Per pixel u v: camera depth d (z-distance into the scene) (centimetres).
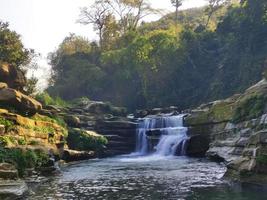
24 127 2620
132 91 6856
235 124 3059
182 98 6241
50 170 2323
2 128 2281
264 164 1750
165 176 2180
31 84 4319
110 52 7056
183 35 6806
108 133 4369
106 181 2017
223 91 5594
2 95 2778
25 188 1611
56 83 7750
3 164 1841
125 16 8194
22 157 2088
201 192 1614
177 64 6444
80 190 1728
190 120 3928
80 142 3759
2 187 1562
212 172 2298
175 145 3878
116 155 4122
